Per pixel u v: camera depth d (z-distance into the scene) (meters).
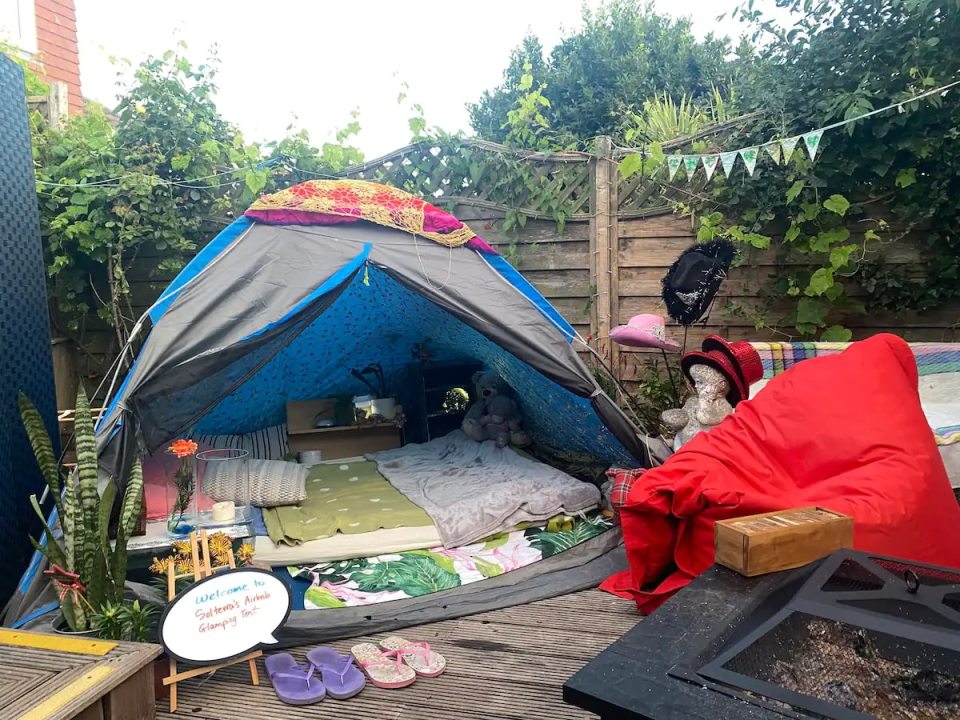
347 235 3.32
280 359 4.43
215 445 4.25
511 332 3.22
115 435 2.57
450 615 2.62
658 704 1.14
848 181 3.94
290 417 4.57
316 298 2.98
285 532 3.06
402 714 2.02
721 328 4.40
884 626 1.32
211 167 4.75
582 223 4.58
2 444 2.85
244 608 2.20
